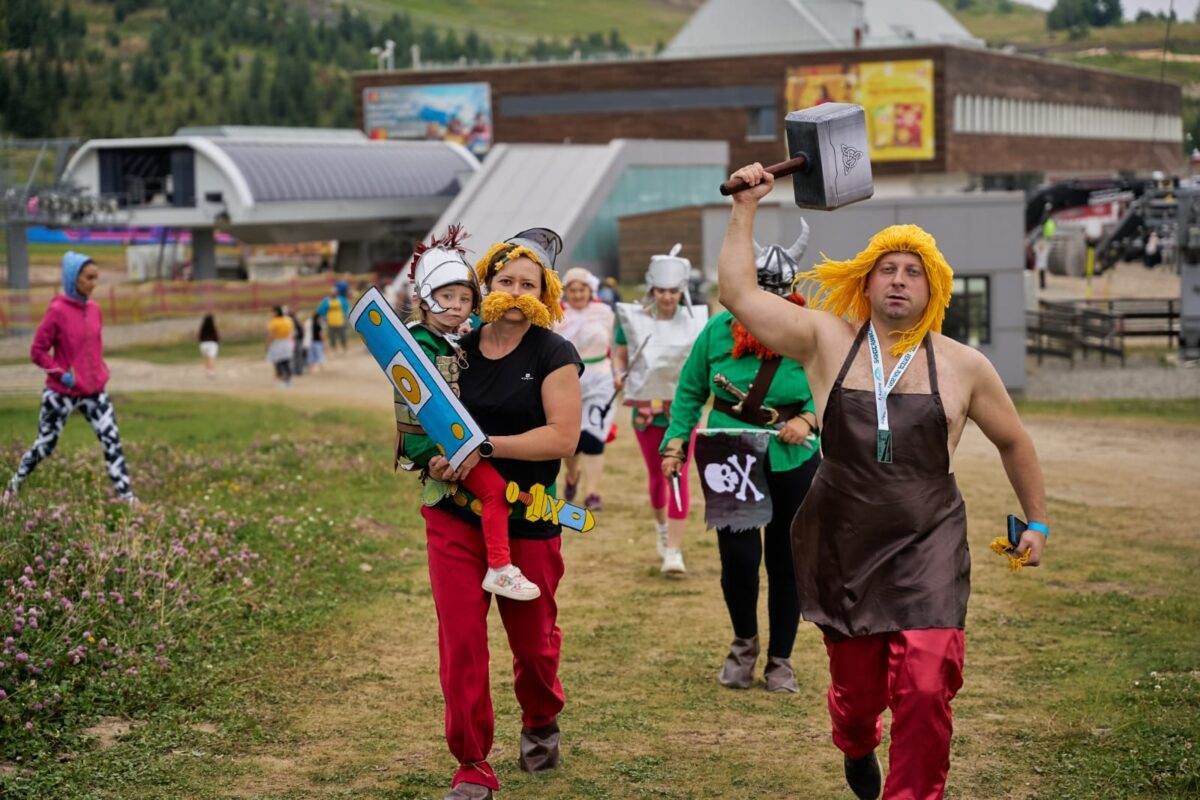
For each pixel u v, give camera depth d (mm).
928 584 5664
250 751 7145
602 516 14336
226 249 97250
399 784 6719
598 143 96375
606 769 6996
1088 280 57812
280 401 28938
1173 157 41531
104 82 68688
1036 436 23375
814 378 5980
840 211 31547
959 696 8109
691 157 72688
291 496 14516
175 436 20234
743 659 8430
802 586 5945
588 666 8828
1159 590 10820
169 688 7910
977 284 32625
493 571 6359
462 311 6543
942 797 5645
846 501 5781
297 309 58750
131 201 67000
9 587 8320
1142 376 35781
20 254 53844
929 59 86125
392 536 12883
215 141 67062
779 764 7078
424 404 6332
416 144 78188
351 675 8477
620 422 25109
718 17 93688
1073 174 102750
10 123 29609
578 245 65125
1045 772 6840
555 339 6621
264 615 9523
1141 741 7098
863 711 6012
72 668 7805
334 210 69688
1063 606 10258
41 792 6418
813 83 89188
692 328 11789
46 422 12594
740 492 8258
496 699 8172
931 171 86688
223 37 178875
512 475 6559
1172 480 17516
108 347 47938
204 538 10820
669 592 10883
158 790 6551
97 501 12000
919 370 5820
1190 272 38656
